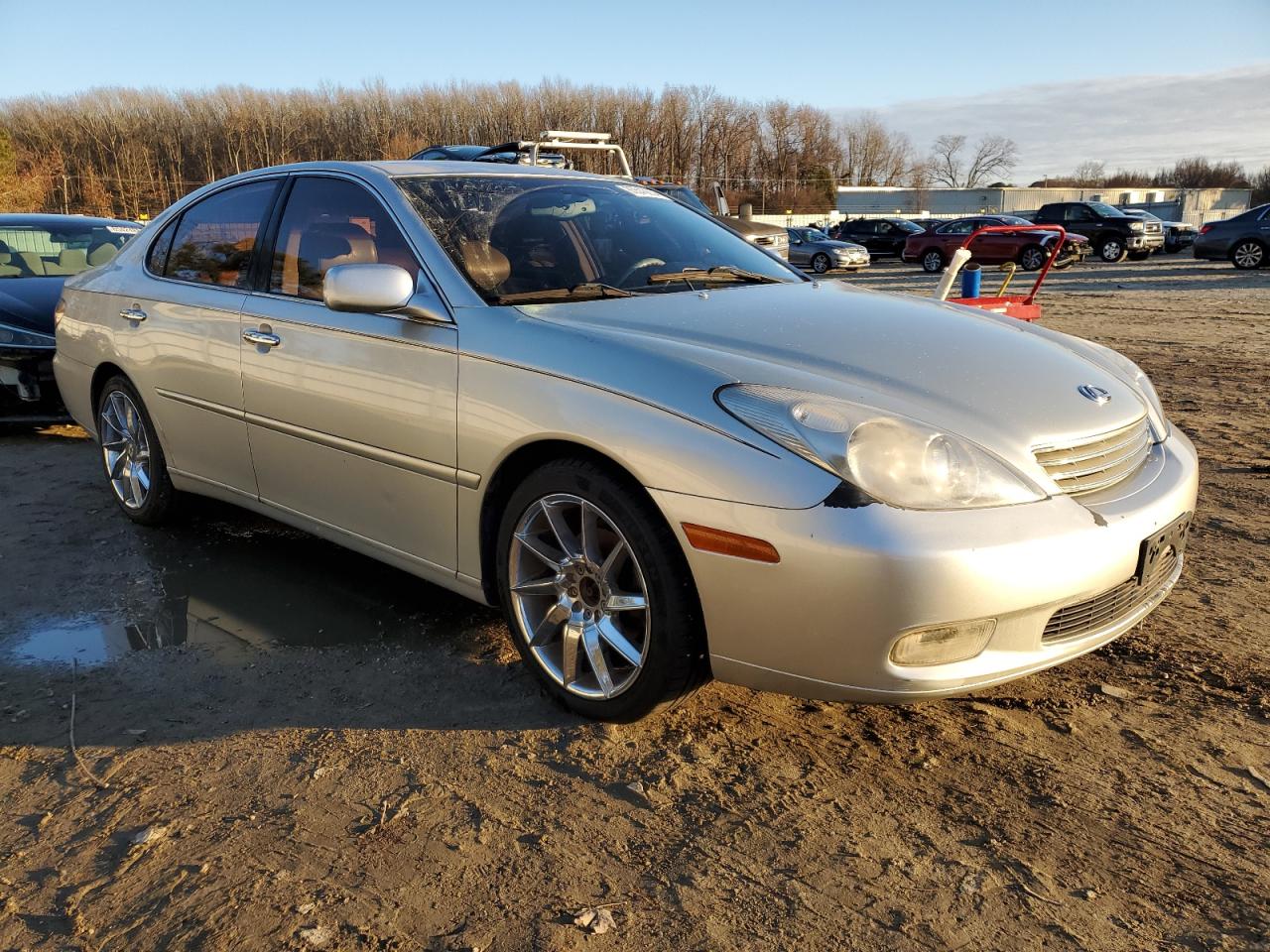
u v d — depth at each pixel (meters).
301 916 1.92
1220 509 4.42
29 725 2.70
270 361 3.35
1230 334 10.58
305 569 3.86
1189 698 2.75
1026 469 2.31
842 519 2.12
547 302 2.89
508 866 2.08
